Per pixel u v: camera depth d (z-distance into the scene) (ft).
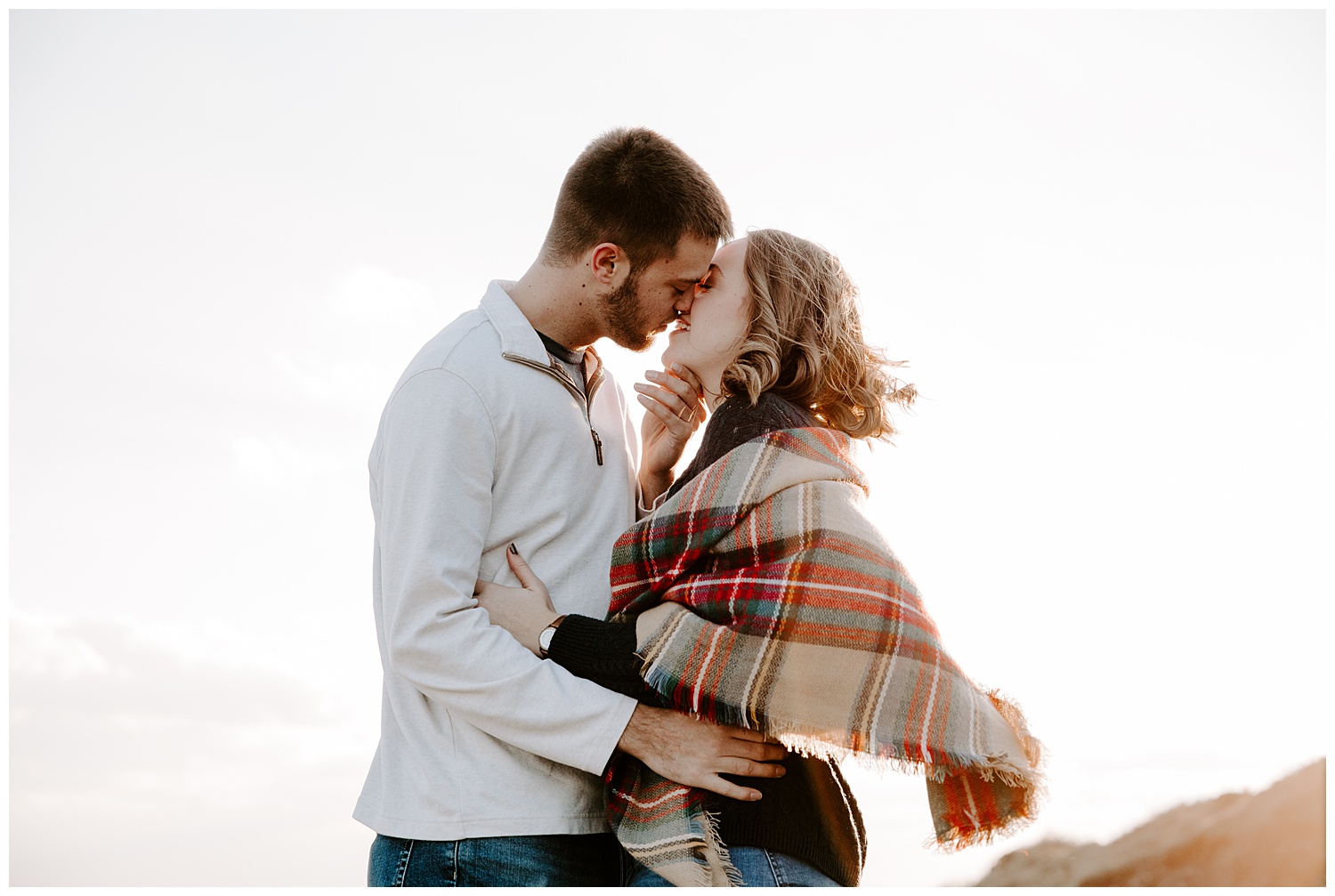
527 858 5.88
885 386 6.90
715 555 6.12
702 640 5.74
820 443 6.27
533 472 6.44
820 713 5.57
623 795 5.98
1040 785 5.66
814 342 6.58
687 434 7.16
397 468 6.13
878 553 5.98
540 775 6.02
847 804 6.16
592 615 6.48
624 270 6.68
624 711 5.75
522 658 5.82
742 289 6.73
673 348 6.97
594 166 6.75
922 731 5.56
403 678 6.27
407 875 5.92
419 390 6.23
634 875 6.11
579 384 7.06
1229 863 23.53
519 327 6.66
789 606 5.73
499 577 6.33
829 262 6.81
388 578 6.07
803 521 5.92
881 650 5.70
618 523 6.83
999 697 6.00
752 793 5.65
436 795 5.96
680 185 6.63
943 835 5.94
